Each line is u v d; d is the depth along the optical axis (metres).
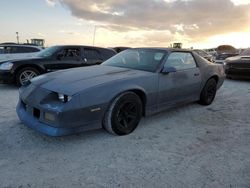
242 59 9.02
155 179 2.46
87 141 3.27
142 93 3.66
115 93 3.23
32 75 7.07
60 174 2.50
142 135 3.56
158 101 3.96
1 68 6.79
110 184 2.36
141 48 4.66
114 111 3.29
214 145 3.30
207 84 5.17
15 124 3.76
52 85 3.17
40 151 2.96
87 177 2.46
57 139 3.29
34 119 3.13
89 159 2.82
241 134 3.72
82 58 7.75
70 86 3.07
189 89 4.62
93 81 3.25
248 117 4.57
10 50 9.36
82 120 3.01
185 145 3.28
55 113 2.86
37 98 3.11
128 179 2.45
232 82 9.12
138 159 2.86
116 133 3.43
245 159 2.93
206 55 15.30
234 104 5.57
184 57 4.64
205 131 3.81
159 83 3.88
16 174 2.47
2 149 2.97
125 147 3.15
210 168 2.70
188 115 4.60
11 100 5.39
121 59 4.52
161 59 4.10
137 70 3.93
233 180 2.48
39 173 2.50
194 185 2.38
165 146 3.23
